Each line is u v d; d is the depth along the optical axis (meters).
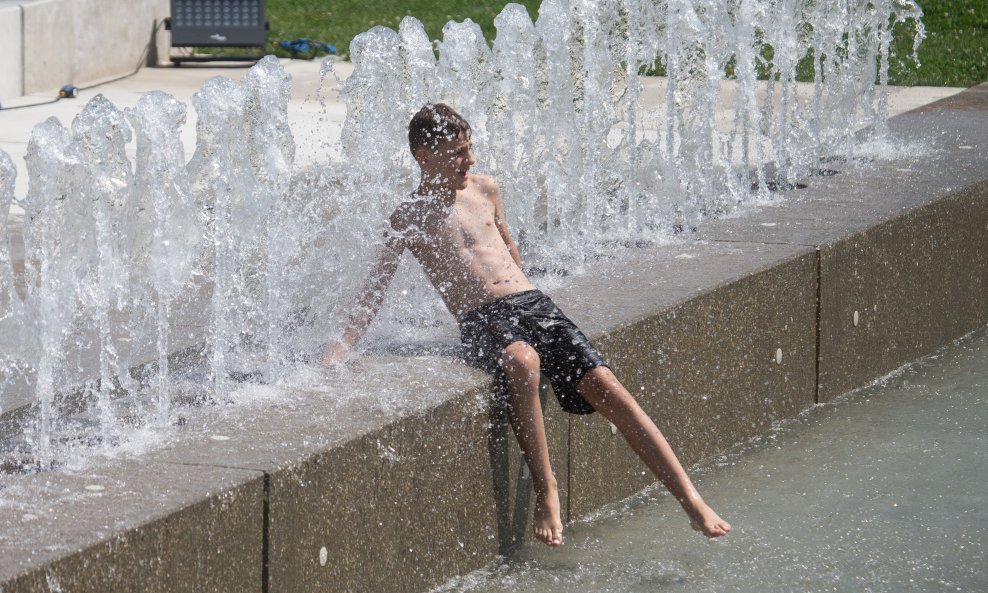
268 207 9.56
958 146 15.68
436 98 12.52
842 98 16.61
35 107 24.31
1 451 6.82
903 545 8.46
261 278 9.98
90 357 8.65
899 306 12.33
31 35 25.81
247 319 9.21
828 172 14.41
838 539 8.54
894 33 32.66
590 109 13.26
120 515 5.88
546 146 13.03
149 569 5.85
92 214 8.22
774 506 9.09
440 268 8.52
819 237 11.46
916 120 17.56
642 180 13.36
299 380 7.91
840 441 10.45
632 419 8.20
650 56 13.99
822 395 11.40
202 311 9.56
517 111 12.88
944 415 11.08
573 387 8.26
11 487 6.22
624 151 14.05
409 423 7.30
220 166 9.19
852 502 9.17
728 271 10.35
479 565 7.99
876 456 10.09
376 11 36.69
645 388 9.19
